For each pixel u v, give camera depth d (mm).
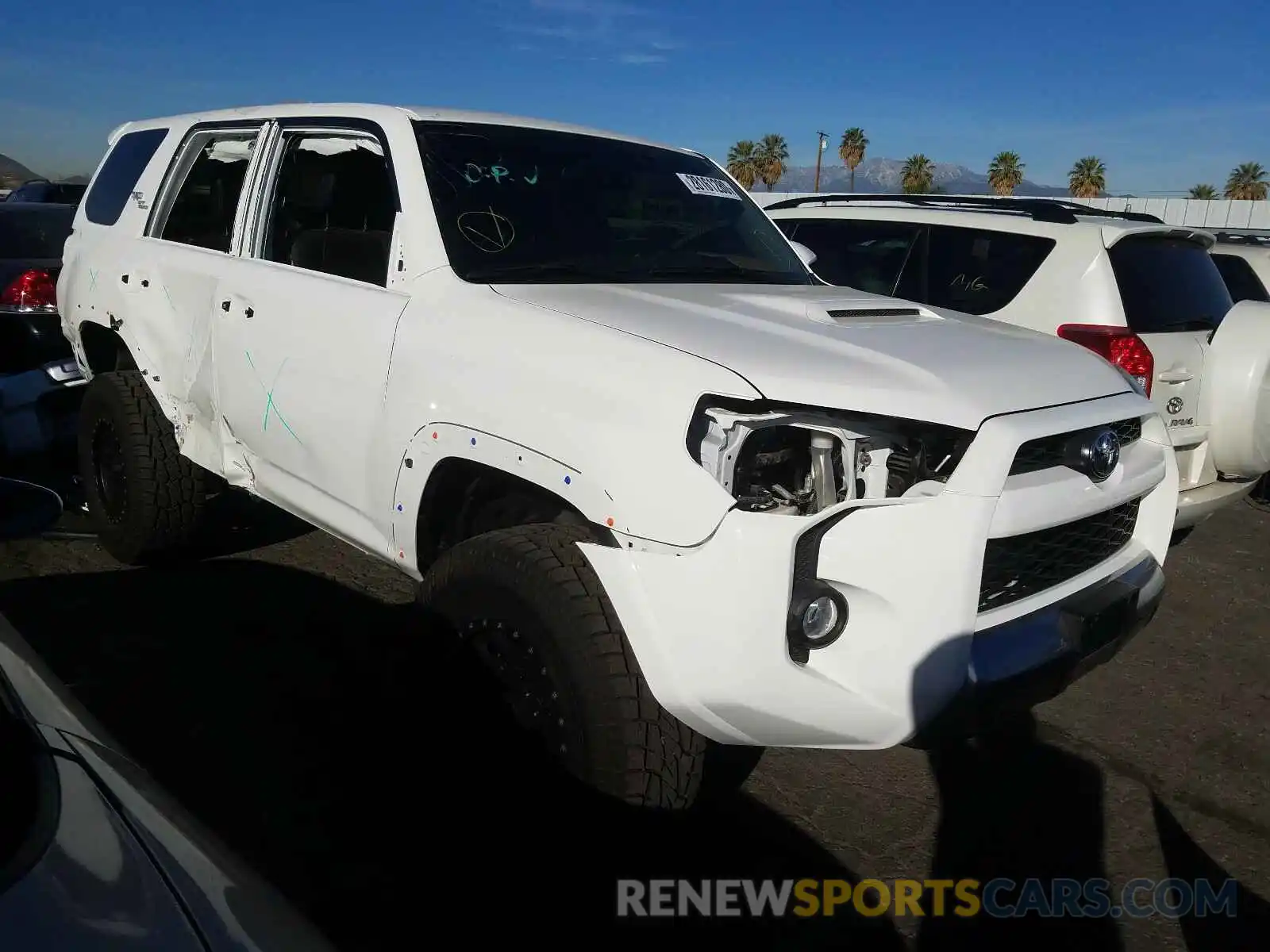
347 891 2615
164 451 4320
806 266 4105
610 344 2531
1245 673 4336
